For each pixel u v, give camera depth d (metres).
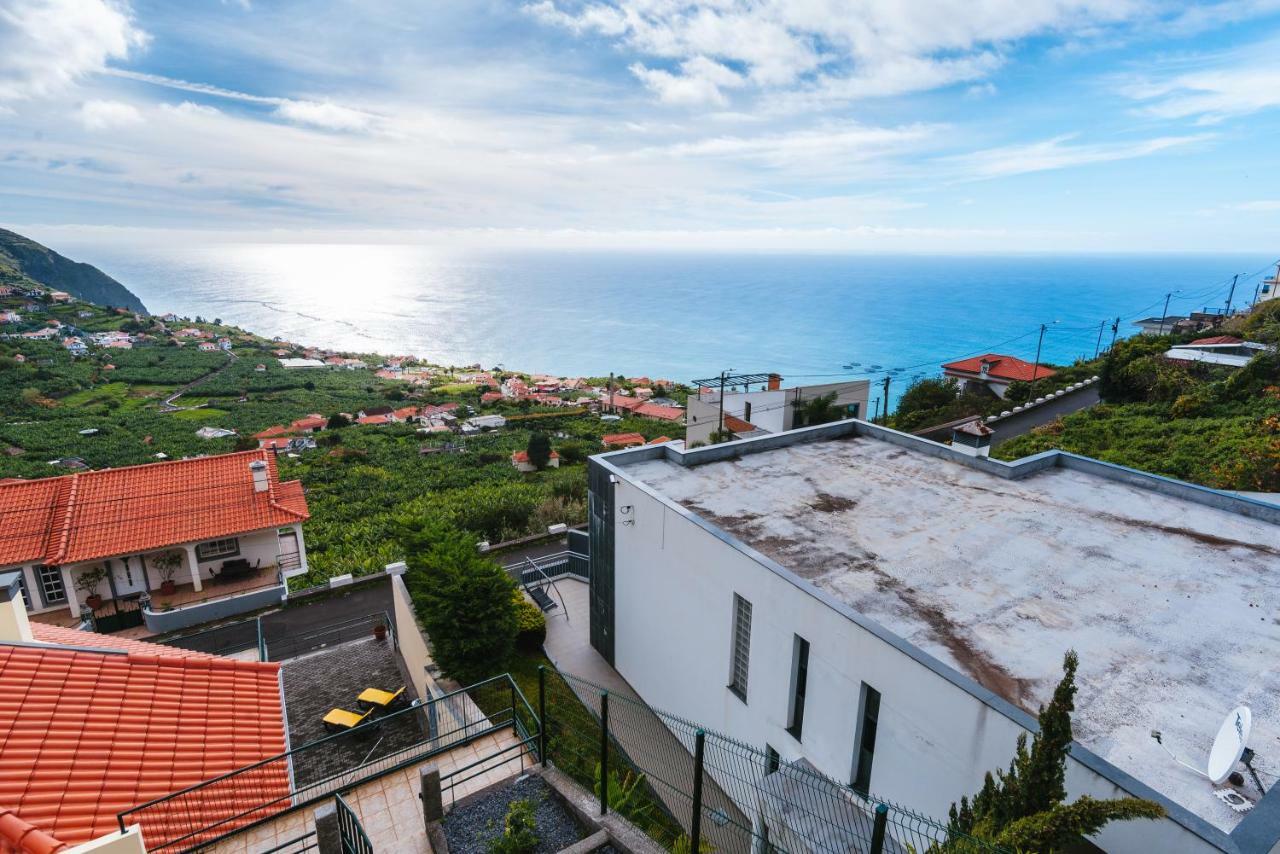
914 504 14.45
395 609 21.70
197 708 10.95
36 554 21.45
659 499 14.48
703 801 12.24
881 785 9.38
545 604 21.67
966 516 13.73
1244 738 6.48
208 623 22.34
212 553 24.31
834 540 12.69
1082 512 13.79
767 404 40.66
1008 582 10.99
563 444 70.69
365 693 16.16
